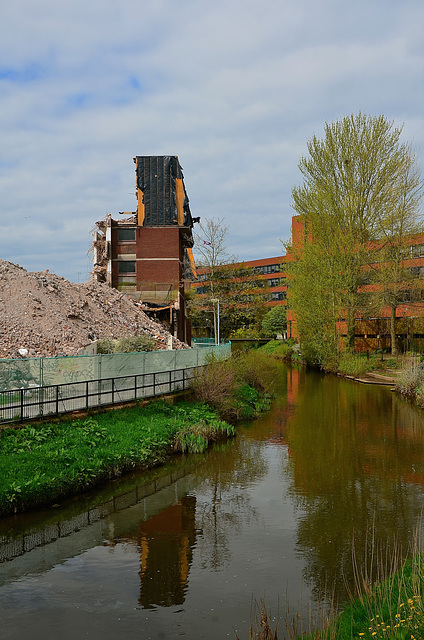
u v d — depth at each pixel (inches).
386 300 1653.5
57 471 467.8
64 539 380.8
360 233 1589.6
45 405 573.0
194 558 347.9
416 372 1143.0
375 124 1573.6
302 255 1733.5
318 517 422.0
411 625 213.6
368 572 321.7
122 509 443.8
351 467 571.2
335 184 1606.8
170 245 1539.1
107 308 1278.3
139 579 320.2
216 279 2034.9
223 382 866.8
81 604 291.1
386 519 415.8
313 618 269.4
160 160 1561.3
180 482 519.2
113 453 532.7
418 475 539.8
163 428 641.0
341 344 1631.4
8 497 414.6
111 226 1534.2
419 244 1708.9
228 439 707.4
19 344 885.8
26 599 296.7
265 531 394.6
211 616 277.3
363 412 917.8
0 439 491.5
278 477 536.1
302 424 816.3
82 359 644.1
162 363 799.7
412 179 1644.9
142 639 257.1
